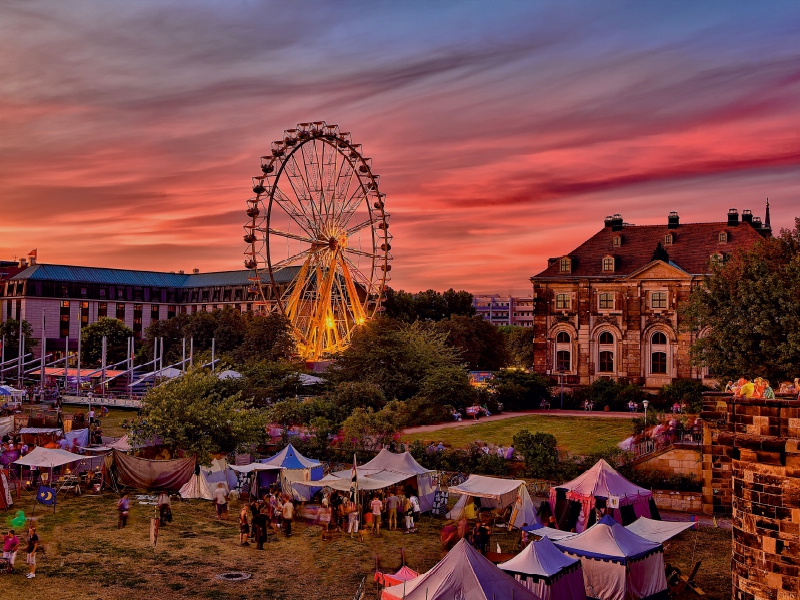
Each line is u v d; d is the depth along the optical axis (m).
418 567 37.69
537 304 101.69
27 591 32.59
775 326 61.12
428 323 126.94
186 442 54.69
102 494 51.84
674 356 94.81
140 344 168.12
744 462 25.05
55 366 155.12
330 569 37.28
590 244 103.56
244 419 57.81
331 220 106.31
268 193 97.19
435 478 53.16
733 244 95.00
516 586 27.48
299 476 51.56
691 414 61.91
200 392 57.84
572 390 98.25
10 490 50.69
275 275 189.25
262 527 40.66
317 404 76.44
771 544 24.14
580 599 31.12
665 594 34.03
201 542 41.28
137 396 103.81
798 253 64.38
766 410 24.55
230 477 53.88
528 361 175.75
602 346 98.69
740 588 25.09
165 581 34.72
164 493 45.03
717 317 65.94
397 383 87.44
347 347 95.62
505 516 46.47
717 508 49.88
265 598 33.00
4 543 36.28
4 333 165.75
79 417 71.31
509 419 85.75
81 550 38.88
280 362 91.56
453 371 87.38
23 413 87.06
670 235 98.88
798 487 23.67
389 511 45.88
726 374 64.44
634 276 96.50
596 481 44.47
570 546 33.59
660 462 54.88
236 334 134.00
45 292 192.25
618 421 83.25
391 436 66.69
